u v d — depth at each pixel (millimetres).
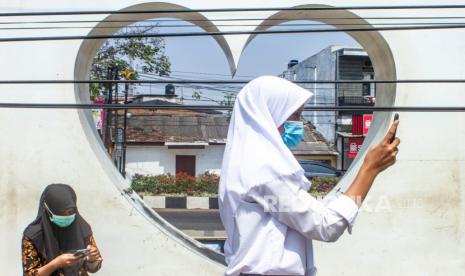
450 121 4676
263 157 1973
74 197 3455
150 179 15867
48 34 4711
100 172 4637
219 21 4707
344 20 4941
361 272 4598
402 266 4617
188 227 11914
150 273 4586
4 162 4637
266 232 1962
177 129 24188
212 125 24766
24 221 4609
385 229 4625
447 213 4656
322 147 24531
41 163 4633
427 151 4668
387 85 4898
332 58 25047
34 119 4648
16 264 4598
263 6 4715
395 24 4520
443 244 4645
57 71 4676
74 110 4652
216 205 13375
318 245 4598
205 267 4570
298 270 1987
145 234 4613
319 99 26344
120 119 19688
